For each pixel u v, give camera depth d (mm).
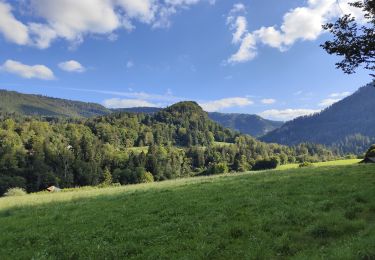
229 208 19953
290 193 22453
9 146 164625
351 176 26859
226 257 13688
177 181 44125
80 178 165875
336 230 14648
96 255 15344
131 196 28719
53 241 18000
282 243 14008
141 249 15469
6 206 31109
